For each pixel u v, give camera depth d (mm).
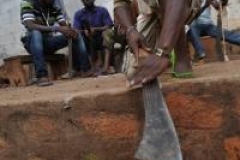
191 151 2846
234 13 7586
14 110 3023
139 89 2852
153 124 2709
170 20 2730
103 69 6301
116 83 3764
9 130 3043
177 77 3090
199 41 6094
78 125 2941
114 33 6379
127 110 2881
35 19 5848
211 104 2816
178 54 3115
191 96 2830
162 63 2697
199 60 6066
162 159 2684
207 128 2828
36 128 3000
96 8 6781
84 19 6746
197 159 2844
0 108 3049
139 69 2762
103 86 3570
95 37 6633
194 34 6090
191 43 6137
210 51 6449
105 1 7875
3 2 8219
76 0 8016
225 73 3180
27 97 3326
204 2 3270
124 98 2879
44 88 4211
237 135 2795
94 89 3283
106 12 6801
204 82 2818
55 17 6191
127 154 2896
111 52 6492
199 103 2826
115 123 2900
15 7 8141
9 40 8164
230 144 2811
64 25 6148
